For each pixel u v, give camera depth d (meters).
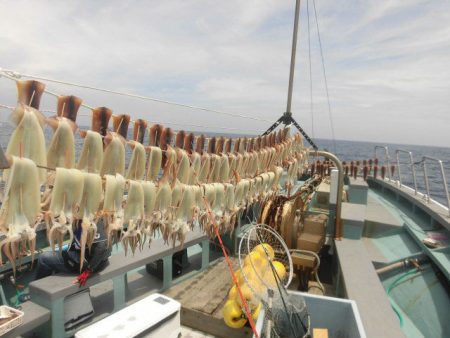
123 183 2.27
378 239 6.79
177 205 2.92
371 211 7.82
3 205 1.74
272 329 2.96
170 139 2.83
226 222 3.65
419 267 5.53
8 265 4.65
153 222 2.68
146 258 4.39
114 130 2.32
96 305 4.31
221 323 4.06
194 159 3.15
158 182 2.70
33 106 1.88
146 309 3.54
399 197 10.07
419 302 4.89
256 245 4.32
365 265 4.57
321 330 3.05
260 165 4.59
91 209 2.11
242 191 3.94
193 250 6.41
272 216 5.18
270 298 3.07
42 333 3.46
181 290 4.77
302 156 6.24
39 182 1.85
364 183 8.79
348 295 3.79
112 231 2.35
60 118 1.97
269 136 5.02
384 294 3.80
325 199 7.74
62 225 1.94
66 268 3.75
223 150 3.75
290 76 7.38
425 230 6.73
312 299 3.27
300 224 5.50
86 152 2.14
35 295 3.47
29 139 1.83
